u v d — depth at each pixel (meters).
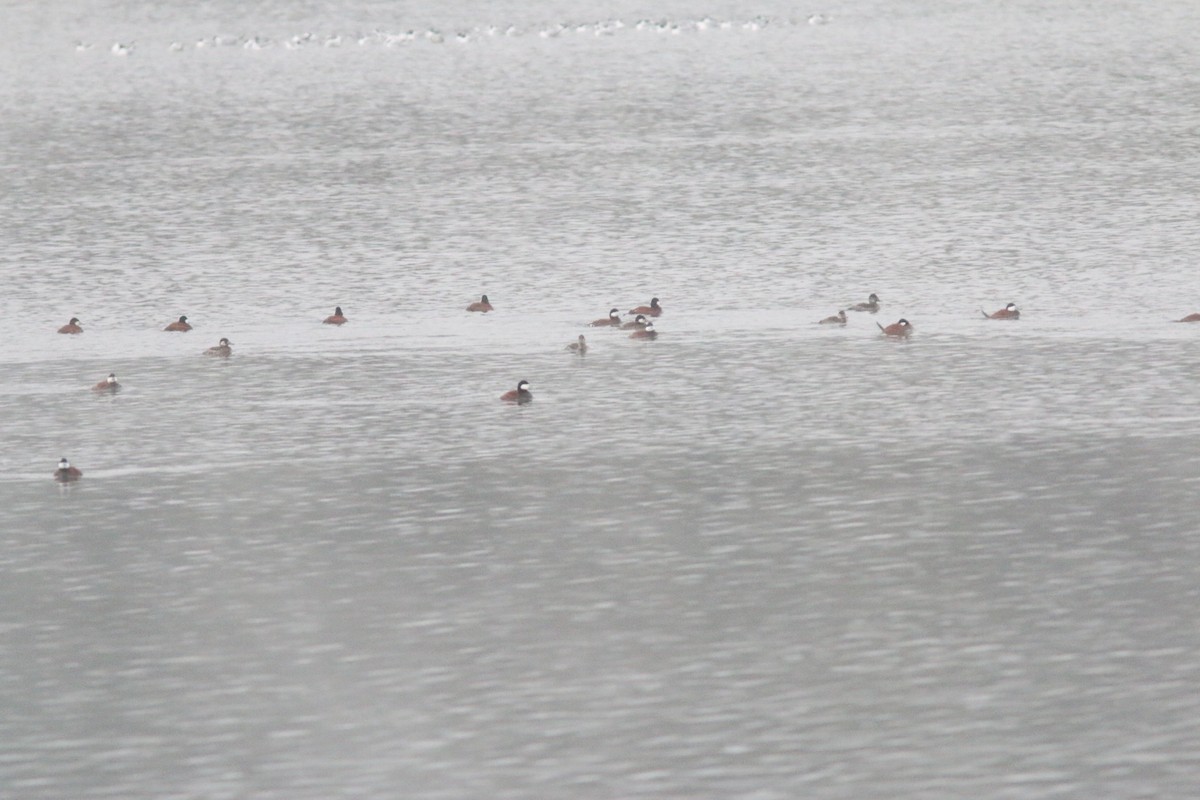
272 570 53.25
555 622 48.81
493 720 43.16
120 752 42.16
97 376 76.75
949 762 40.50
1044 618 48.12
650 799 39.25
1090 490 58.28
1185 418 65.88
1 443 66.81
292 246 107.00
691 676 45.22
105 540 56.16
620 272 97.06
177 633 48.75
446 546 54.88
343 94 186.88
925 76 185.50
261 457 64.31
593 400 70.88
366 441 66.00
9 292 95.44
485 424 67.81
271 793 40.03
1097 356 75.56
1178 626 47.31
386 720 43.28
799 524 55.94
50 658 47.41
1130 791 38.97
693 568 52.44
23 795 40.31
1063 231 104.44
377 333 83.69
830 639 47.22
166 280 97.75
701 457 62.97
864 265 96.81
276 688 45.19
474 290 93.31
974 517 56.06
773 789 39.53
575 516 57.28
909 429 65.69
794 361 76.25
